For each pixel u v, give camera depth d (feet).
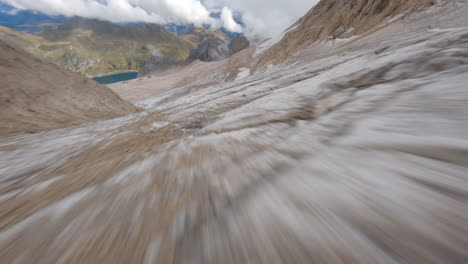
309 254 4.21
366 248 4.08
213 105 35.50
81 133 32.55
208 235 5.21
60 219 7.30
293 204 5.71
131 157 13.99
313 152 9.06
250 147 11.23
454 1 79.61
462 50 19.60
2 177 16.53
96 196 8.59
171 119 31.17
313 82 28.43
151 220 6.23
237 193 6.86
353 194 5.67
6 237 6.82
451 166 6.09
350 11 178.70
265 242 4.67
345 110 14.85
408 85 16.08
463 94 10.96
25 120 45.16
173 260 4.69
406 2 120.88
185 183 8.28
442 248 3.82
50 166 16.85
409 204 4.95
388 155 7.39
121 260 4.98
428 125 9.05
